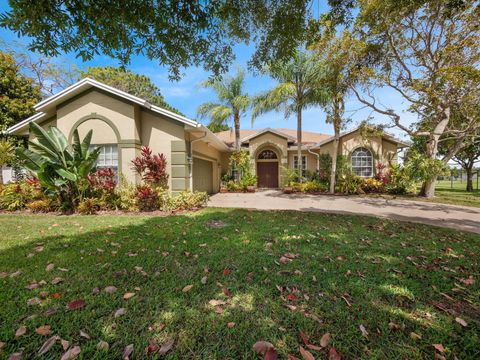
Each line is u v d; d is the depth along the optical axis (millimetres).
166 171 9094
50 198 7352
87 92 8961
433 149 11773
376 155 14750
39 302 2324
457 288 2662
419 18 8805
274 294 2520
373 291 2588
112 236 4590
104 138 8945
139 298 2412
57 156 7012
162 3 3510
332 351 1714
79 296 2451
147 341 1842
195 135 10398
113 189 7805
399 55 10219
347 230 5195
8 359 1651
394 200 11016
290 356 1691
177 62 4555
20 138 12797
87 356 1706
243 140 17000
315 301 2393
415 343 1849
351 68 10266
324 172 15023
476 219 6785
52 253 3668
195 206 8016
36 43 3375
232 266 3205
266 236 4648
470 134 11562
